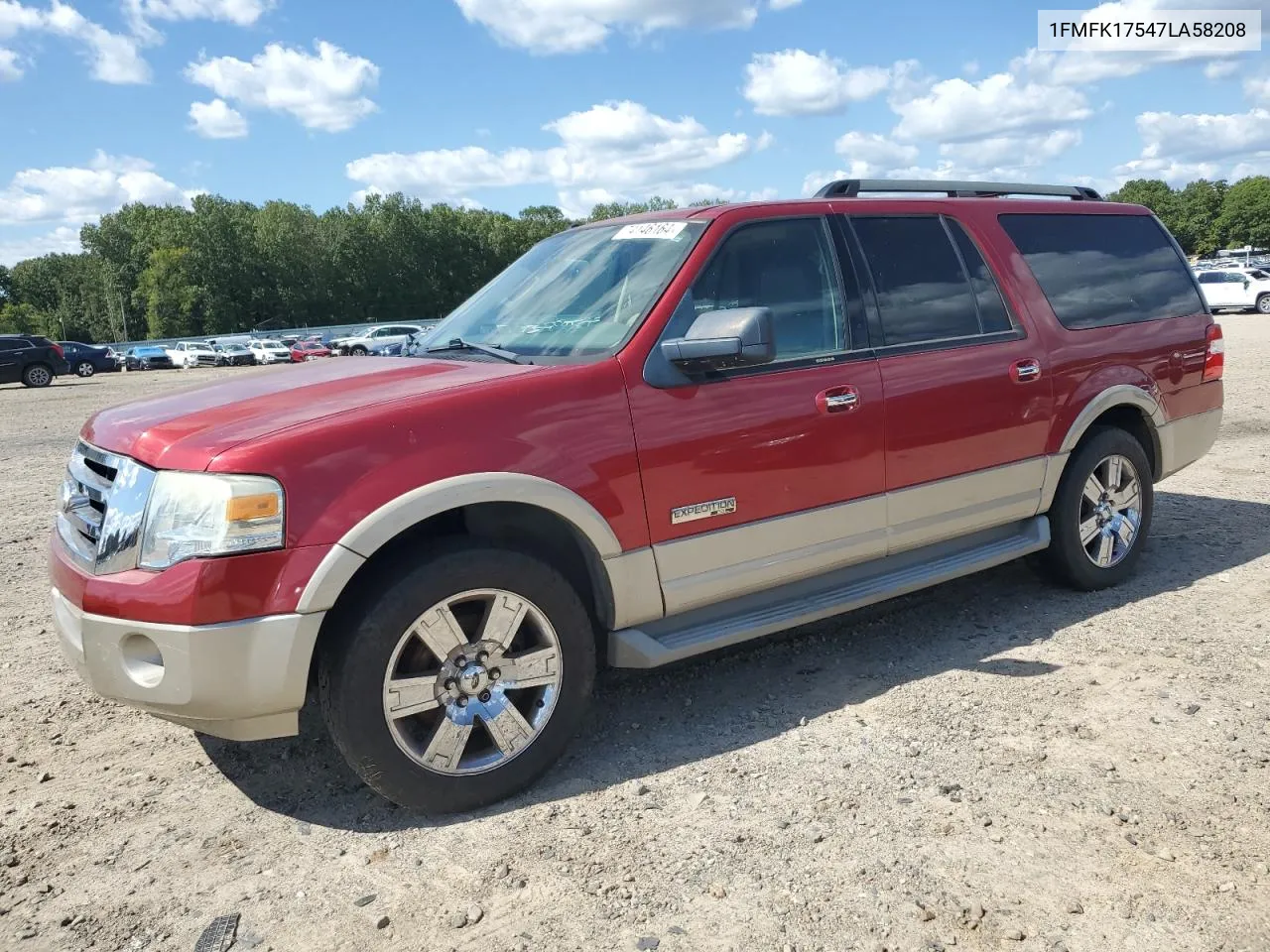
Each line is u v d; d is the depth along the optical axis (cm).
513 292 414
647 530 333
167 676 271
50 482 955
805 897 255
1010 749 332
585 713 328
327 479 277
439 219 10719
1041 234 478
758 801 305
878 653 429
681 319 347
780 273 380
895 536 403
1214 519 634
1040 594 496
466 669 301
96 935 251
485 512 314
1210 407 542
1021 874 262
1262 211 12319
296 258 9631
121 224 11075
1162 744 331
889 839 280
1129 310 501
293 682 274
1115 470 488
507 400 308
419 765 295
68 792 328
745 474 353
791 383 366
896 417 394
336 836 296
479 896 262
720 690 396
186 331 9194
